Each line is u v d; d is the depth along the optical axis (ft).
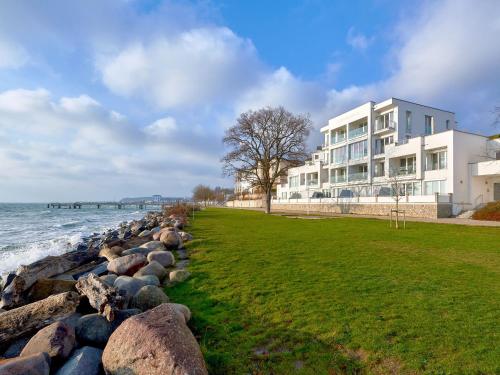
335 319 16.44
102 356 12.33
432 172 110.52
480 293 20.26
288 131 136.36
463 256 32.96
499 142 107.34
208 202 387.34
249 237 49.39
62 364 12.64
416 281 23.18
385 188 124.06
